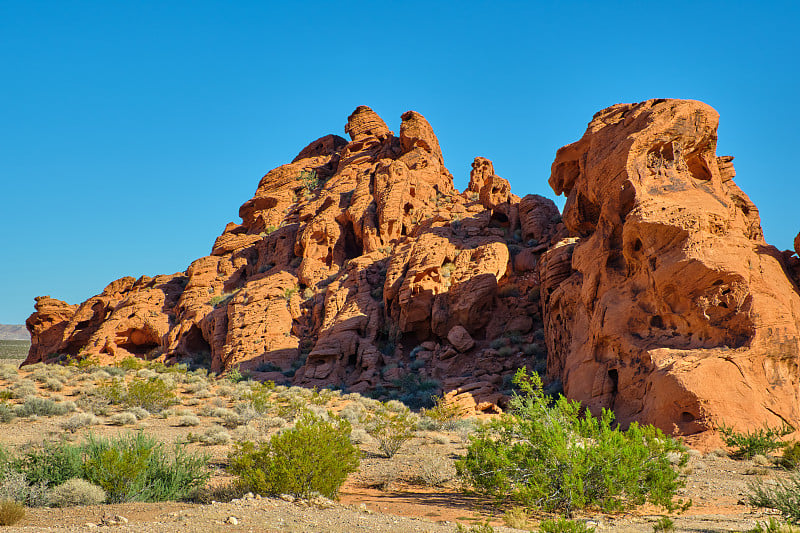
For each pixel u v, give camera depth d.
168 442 18.48
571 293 29.89
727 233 24.36
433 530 9.10
